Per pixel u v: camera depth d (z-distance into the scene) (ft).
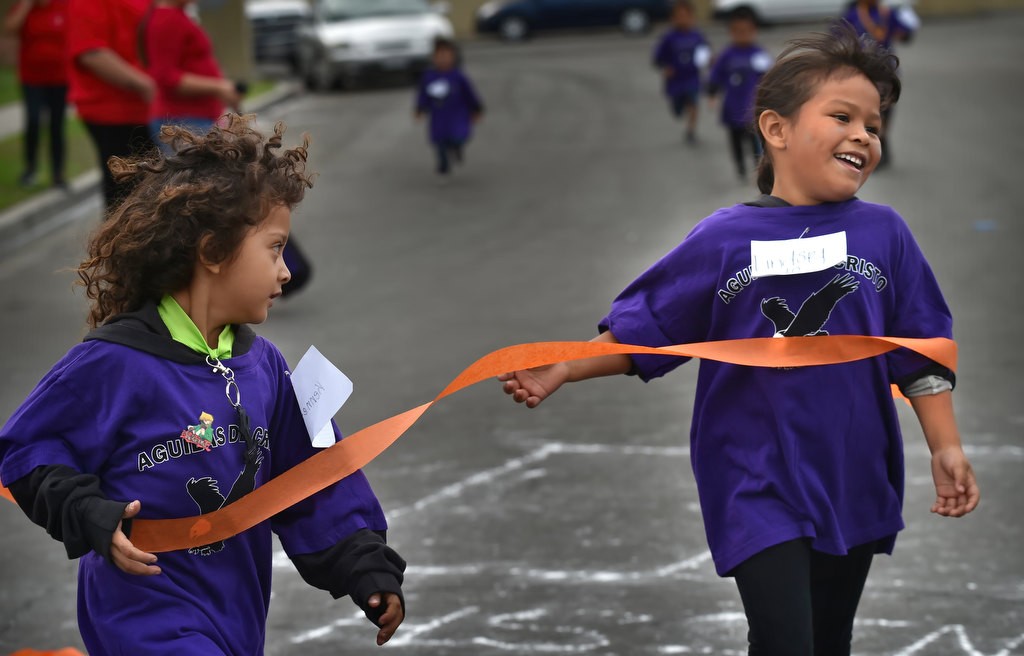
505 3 215.10
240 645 16.53
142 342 16.03
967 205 69.31
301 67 161.38
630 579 27.53
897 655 23.91
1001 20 204.85
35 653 23.17
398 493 32.83
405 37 153.58
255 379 16.79
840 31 18.47
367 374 43.39
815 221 18.26
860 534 18.29
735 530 17.88
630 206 74.69
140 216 16.06
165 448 15.99
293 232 71.20
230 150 16.31
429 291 55.57
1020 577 26.96
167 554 16.17
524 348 18.12
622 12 214.07
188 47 49.62
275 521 17.34
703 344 17.79
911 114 107.45
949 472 18.24
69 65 52.31
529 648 24.67
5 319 54.54
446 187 84.64
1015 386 39.24
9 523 32.09
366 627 25.91
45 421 15.78
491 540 29.76
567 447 35.91
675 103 100.01
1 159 92.48
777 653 17.53
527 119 117.50
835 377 17.97
